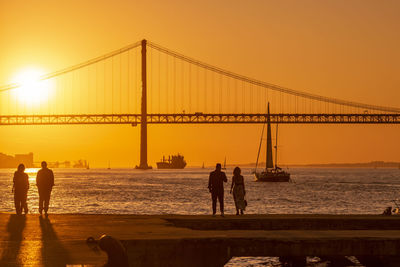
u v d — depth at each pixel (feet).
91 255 59.88
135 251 62.54
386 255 65.51
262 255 64.44
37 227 83.41
